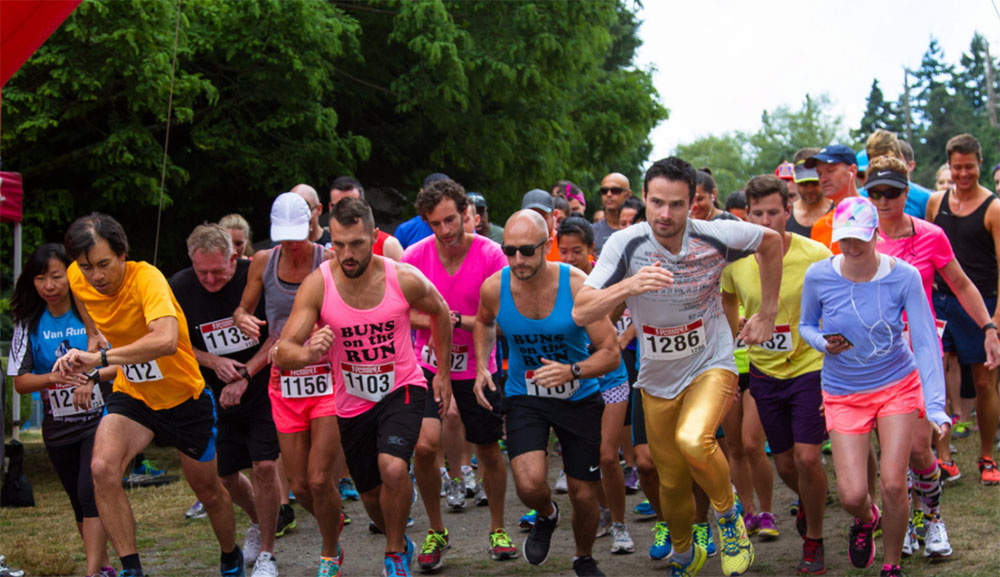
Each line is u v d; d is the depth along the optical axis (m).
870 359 5.04
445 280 6.36
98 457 5.08
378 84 14.68
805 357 5.61
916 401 5.03
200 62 12.91
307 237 5.77
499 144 14.70
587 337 6.16
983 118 78.44
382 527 5.65
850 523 6.58
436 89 13.69
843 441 5.11
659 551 6.07
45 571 6.09
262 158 12.93
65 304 5.82
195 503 7.81
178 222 13.77
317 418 5.53
